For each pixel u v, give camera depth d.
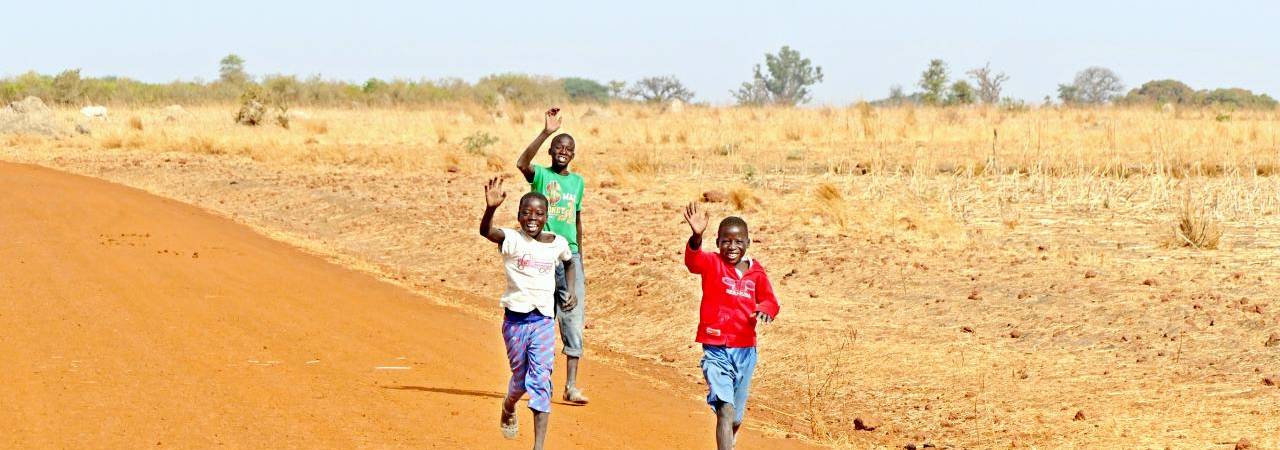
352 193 41.81
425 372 17.97
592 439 14.98
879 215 33.72
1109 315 21.44
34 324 19.00
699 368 21.14
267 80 137.00
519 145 62.97
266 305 22.39
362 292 25.59
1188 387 17.58
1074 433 16.25
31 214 32.06
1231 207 34.69
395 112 97.31
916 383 18.98
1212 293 22.62
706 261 13.44
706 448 15.16
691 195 39.72
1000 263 26.52
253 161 54.62
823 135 67.81
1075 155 52.41
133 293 22.27
